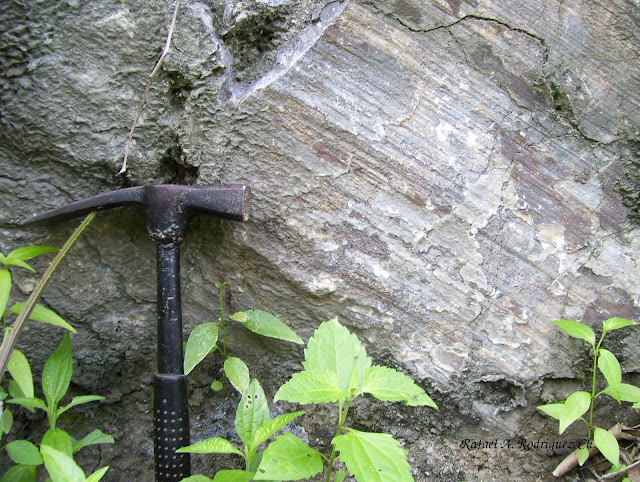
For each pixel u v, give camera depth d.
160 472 0.44
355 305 0.52
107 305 0.52
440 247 0.52
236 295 0.52
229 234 0.50
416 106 0.50
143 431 0.53
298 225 0.50
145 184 0.50
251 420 0.40
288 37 0.49
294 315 0.53
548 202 0.52
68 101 0.46
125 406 0.54
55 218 0.46
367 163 0.50
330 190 0.50
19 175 0.48
